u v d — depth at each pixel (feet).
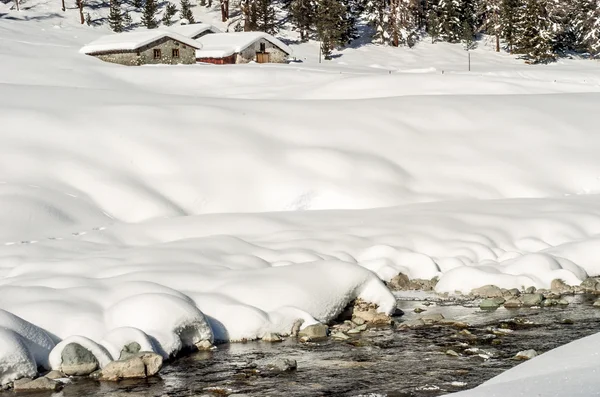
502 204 89.61
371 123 112.78
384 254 69.97
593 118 122.62
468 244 73.87
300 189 92.68
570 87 178.81
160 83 192.24
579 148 111.65
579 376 32.37
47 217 76.23
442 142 109.91
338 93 169.17
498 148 109.81
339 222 80.53
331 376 42.29
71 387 41.37
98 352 44.09
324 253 68.95
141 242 73.72
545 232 79.05
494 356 45.55
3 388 41.19
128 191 86.28
